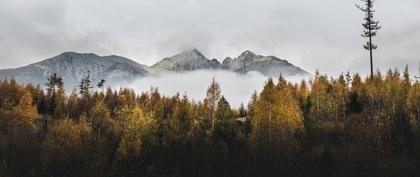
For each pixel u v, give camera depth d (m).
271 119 48.78
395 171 39.66
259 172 43.09
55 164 46.62
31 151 52.47
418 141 44.22
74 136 48.56
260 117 49.09
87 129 50.53
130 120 53.56
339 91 68.62
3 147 53.53
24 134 60.72
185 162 46.72
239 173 43.91
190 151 48.19
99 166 41.91
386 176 39.22
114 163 42.91
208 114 55.00
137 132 49.22
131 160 45.09
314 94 67.56
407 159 42.00
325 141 49.16
